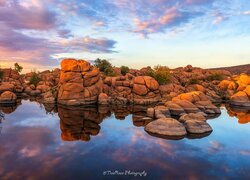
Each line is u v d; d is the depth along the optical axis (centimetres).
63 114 2814
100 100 3738
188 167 1188
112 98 3847
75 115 2752
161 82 4675
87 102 3750
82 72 3900
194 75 6569
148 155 1358
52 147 1480
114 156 1329
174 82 5431
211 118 2722
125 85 4144
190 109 2847
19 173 1070
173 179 1047
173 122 1897
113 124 2241
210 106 3164
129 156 1334
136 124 2247
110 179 1029
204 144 1605
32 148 1454
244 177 1080
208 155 1380
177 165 1212
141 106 3619
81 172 1098
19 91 5659
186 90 4600
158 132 1856
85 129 2009
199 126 1952
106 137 1745
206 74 7006
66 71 3875
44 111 3056
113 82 4253
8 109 3228
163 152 1416
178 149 1480
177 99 3002
